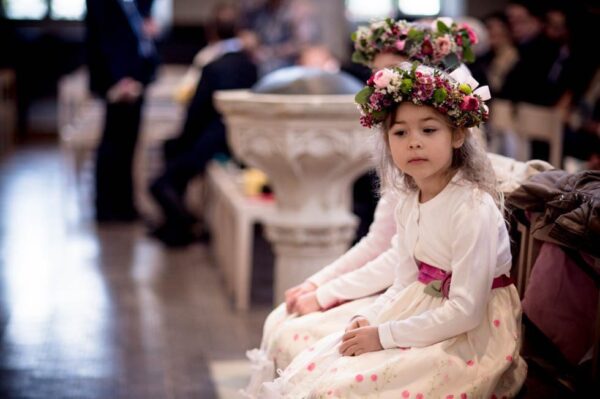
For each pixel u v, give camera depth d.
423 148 2.32
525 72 7.47
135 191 8.30
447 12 14.68
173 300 5.41
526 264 2.71
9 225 7.56
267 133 3.99
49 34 14.66
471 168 2.38
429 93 2.29
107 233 7.32
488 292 2.29
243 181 5.88
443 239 2.38
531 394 2.54
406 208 2.50
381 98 2.35
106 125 7.65
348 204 4.89
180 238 6.89
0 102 12.62
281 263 4.29
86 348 4.48
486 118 2.36
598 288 2.53
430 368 2.26
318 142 3.98
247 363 4.27
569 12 6.94
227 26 7.34
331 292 2.81
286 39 10.04
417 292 2.44
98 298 5.41
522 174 2.80
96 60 7.39
